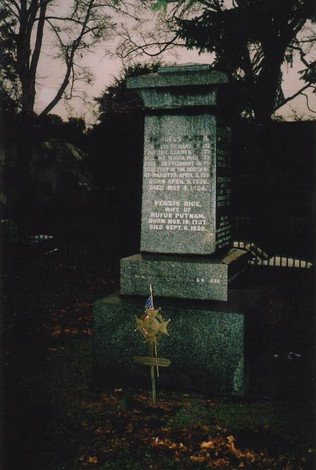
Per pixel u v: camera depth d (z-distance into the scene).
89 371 6.23
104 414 5.00
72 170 35.38
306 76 19.41
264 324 6.66
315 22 18.83
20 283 12.25
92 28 27.23
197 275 5.61
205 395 5.37
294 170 23.23
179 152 5.86
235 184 20.89
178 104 5.77
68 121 28.38
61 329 8.23
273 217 18.17
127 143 19.00
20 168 23.64
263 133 19.89
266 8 18.12
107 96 19.31
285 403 5.25
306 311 9.37
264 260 13.52
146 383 5.57
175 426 4.72
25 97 25.47
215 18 19.00
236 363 5.26
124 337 5.60
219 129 5.92
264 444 4.38
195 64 5.73
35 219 19.14
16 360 6.70
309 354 6.96
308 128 24.27
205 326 5.32
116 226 17.53
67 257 14.66
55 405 5.23
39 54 27.53
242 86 18.86
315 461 4.12
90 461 4.12
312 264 13.00
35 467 4.07
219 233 6.04
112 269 13.70
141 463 4.11
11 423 4.84
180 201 5.89
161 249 6.00
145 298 5.77
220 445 4.35
